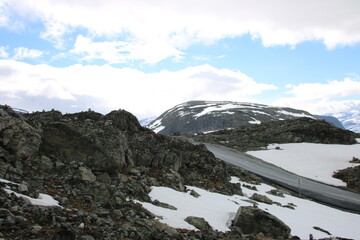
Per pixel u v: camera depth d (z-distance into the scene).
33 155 18.19
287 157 72.38
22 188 13.39
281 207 29.05
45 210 11.63
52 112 25.33
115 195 16.88
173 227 15.68
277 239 17.80
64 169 18.27
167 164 29.12
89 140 20.30
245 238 16.41
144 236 12.80
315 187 49.66
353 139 91.38
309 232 21.98
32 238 9.42
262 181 43.00
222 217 20.48
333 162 69.69
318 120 104.75
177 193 23.33
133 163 23.98
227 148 78.38
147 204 18.48
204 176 32.16
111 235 11.64
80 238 10.21
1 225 9.70
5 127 17.94
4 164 15.62
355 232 25.33
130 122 32.91
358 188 53.00
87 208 14.63
